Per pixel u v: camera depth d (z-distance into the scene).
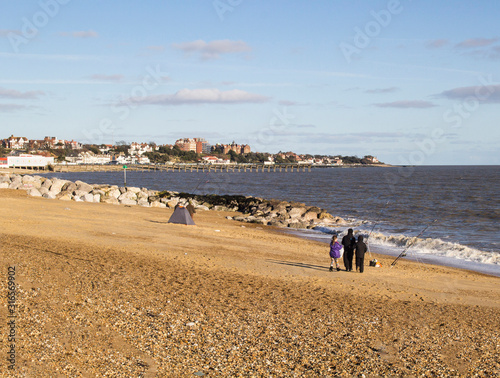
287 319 10.84
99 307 10.55
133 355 7.97
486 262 23.20
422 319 11.68
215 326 9.91
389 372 7.94
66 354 7.71
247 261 19.02
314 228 35.44
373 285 15.95
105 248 19.41
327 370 7.89
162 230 27.19
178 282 13.98
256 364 7.98
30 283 12.09
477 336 10.38
